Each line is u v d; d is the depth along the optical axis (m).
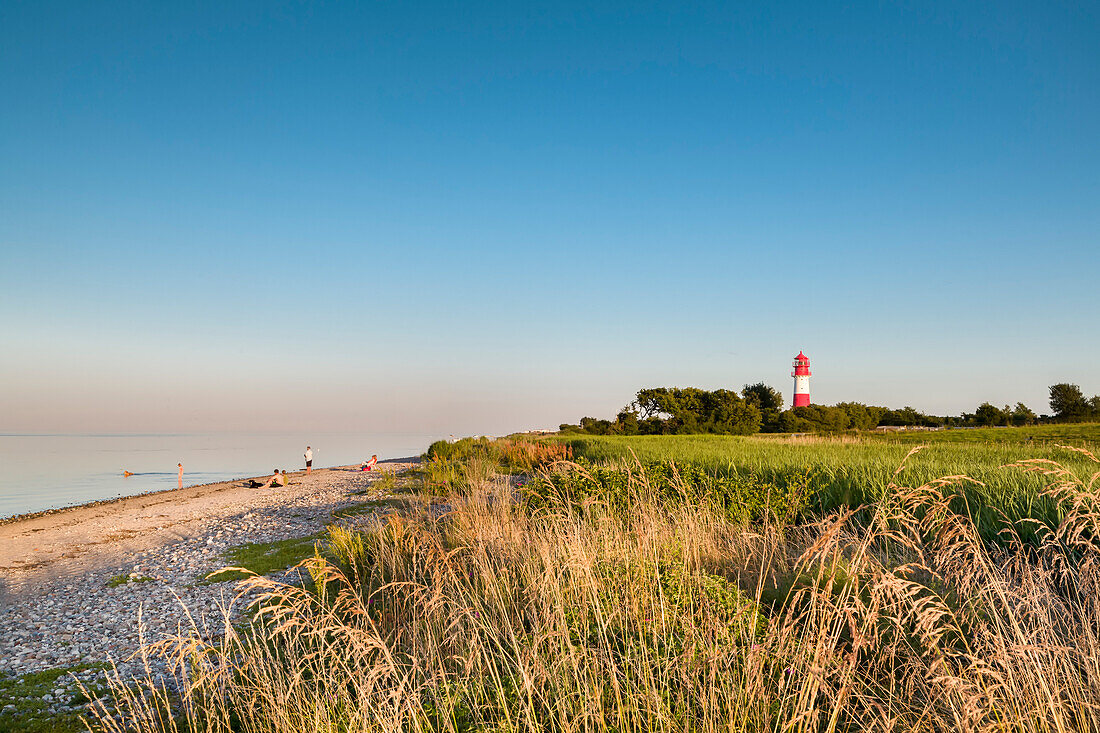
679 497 9.99
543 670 4.65
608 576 6.27
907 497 5.12
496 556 8.55
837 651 4.54
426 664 5.62
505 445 37.16
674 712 4.25
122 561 13.80
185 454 95.25
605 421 79.25
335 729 4.62
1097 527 5.07
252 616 8.77
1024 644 3.85
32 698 6.54
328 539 13.79
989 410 73.25
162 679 6.87
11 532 19.72
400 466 41.25
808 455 19.72
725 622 5.18
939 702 3.98
